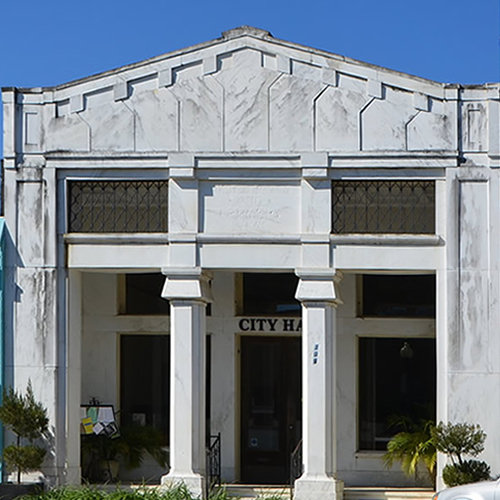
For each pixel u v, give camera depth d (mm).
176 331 20578
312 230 20453
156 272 22078
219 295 23547
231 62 20766
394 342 23344
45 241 20922
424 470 22406
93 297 23922
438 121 20234
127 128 20906
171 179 20703
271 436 23656
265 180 20641
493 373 19875
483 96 20234
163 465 23203
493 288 20000
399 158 20250
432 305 23234
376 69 20391
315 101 20531
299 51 20594
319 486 19859
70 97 21062
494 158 20094
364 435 23219
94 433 22516
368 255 20328
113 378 23766
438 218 20250
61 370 20781
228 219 20641
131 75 20922
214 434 23297
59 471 20516
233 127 20672
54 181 20969
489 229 20078
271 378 23734
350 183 20547
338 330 23203
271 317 23422
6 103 21172
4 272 20953
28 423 20219
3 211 21391
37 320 20844
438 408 20078
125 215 20984
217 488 20594
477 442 19156
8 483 20141
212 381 23406
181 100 20797
